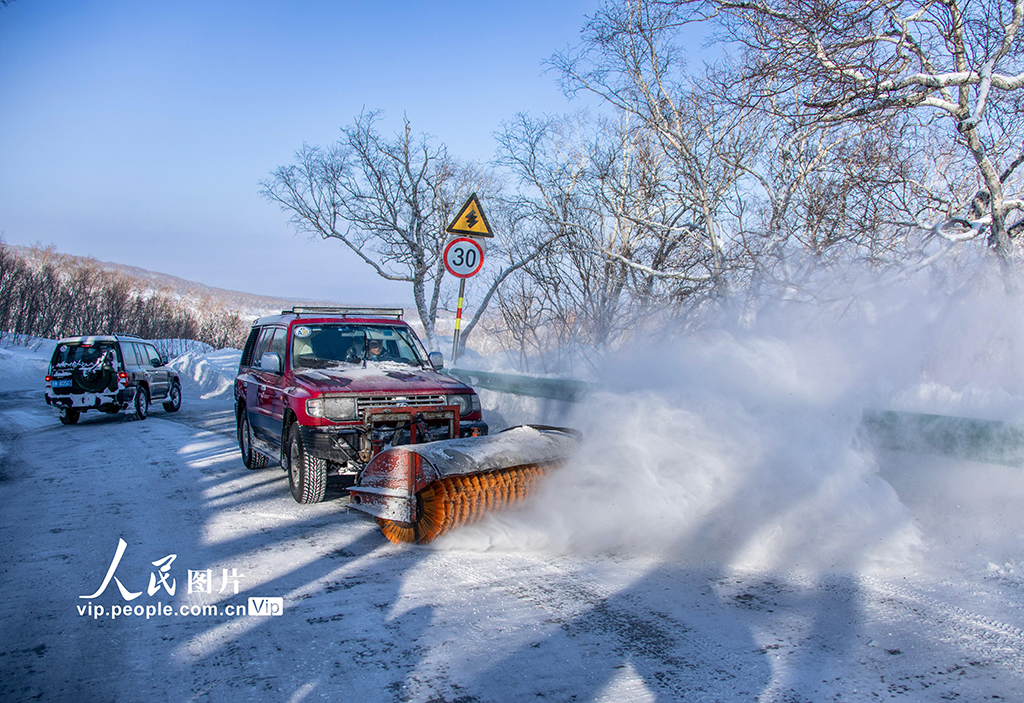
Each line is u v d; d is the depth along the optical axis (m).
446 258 9.55
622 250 10.41
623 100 9.62
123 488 6.83
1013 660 2.87
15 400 19.33
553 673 2.80
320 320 7.23
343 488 6.69
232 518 5.53
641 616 3.39
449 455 4.67
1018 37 6.21
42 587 3.95
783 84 7.07
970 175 7.62
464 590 3.80
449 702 2.57
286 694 2.66
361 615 3.46
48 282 61.06
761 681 2.71
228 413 15.25
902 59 6.56
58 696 2.67
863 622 3.29
